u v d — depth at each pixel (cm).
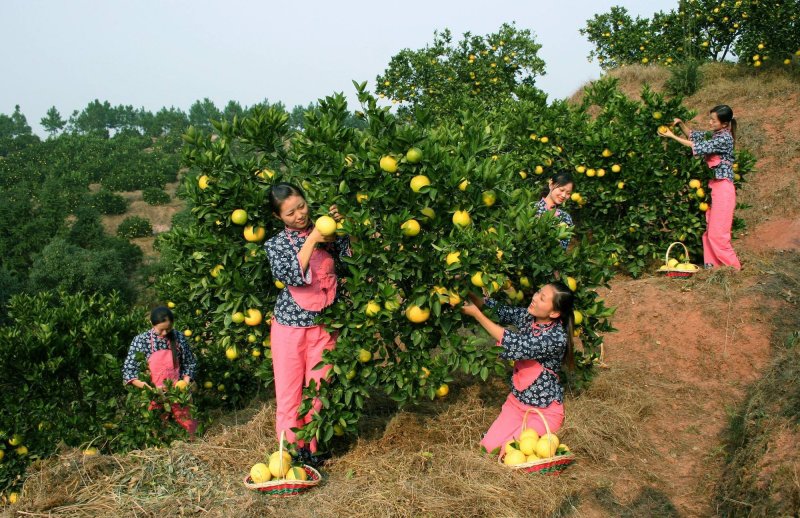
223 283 372
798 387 378
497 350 347
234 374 604
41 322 557
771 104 1095
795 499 280
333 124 370
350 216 325
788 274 616
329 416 351
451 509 306
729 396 464
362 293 339
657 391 485
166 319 479
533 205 380
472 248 320
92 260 2769
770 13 1173
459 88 1364
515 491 325
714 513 329
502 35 1388
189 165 379
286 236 337
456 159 337
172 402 450
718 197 656
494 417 425
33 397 517
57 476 338
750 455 343
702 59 1434
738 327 539
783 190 843
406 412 428
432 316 357
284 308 350
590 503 334
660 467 383
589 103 905
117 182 5638
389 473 346
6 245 3294
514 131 811
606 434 408
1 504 436
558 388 368
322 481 345
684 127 711
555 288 342
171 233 481
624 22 1661
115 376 516
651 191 711
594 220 768
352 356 344
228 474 345
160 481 337
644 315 596
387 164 339
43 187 5081
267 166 394
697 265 731
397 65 1386
